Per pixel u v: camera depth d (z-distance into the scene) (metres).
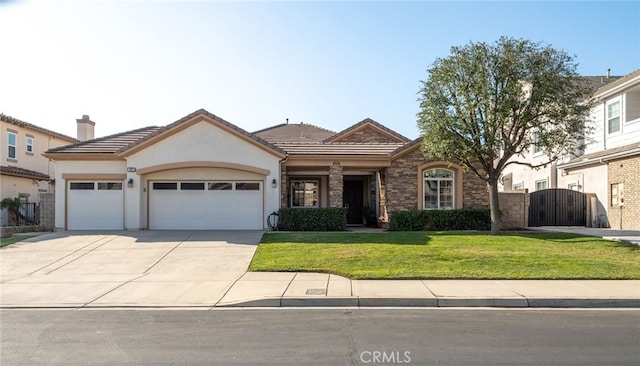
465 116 15.66
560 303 8.82
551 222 21.73
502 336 6.79
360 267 11.84
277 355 5.99
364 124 26.66
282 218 19.39
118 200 19.83
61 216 19.69
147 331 7.19
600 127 22.59
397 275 10.89
